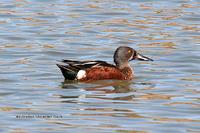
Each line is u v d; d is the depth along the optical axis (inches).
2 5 1143.0
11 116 599.5
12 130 561.0
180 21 1048.8
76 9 1123.9
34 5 1150.3
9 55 858.1
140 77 764.0
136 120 591.5
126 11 1110.4
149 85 724.7
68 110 620.1
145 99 662.5
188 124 581.9
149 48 900.6
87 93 684.7
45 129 564.1
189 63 825.5
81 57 863.1
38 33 978.7
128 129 565.6
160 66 813.2
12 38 948.0
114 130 562.6
